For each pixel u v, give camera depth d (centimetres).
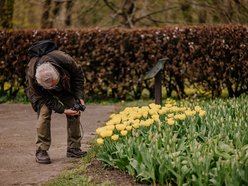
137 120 791
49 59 837
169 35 1738
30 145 1056
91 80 1794
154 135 781
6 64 1844
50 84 816
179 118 830
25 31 1836
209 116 923
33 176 792
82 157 890
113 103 1750
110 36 1773
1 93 1864
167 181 669
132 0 2823
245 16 2712
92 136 1123
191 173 645
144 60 1758
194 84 1738
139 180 698
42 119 874
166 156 669
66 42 1795
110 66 1775
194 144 716
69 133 908
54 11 2884
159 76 1238
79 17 2862
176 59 1738
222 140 783
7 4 2498
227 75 1734
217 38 1727
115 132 824
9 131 1239
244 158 643
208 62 1731
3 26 2480
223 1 2727
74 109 859
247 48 1742
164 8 2825
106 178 728
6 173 820
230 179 596
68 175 757
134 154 738
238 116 976
